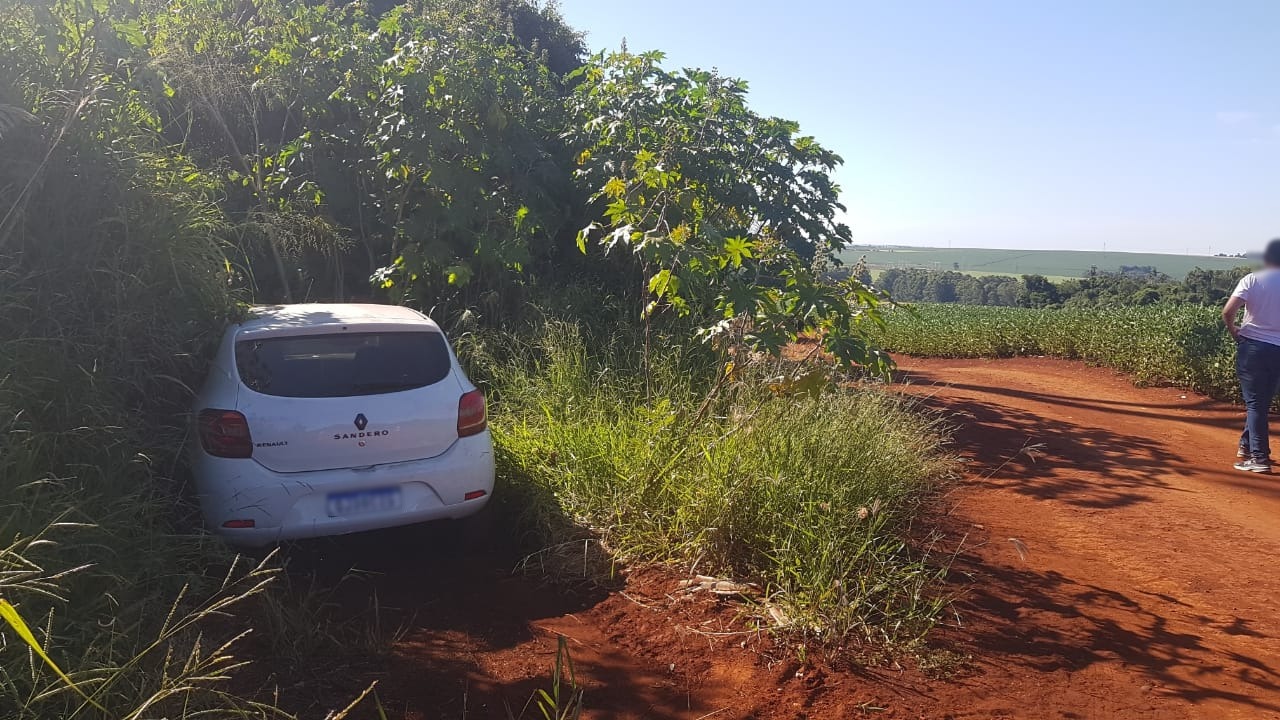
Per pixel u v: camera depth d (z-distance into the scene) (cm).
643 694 303
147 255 437
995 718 287
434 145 728
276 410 379
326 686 297
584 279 852
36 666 249
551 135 912
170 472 395
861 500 446
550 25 1797
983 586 405
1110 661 330
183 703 256
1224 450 744
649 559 418
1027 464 663
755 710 293
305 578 396
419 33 795
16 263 393
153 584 329
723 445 458
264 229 665
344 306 491
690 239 524
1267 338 636
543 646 338
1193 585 412
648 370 582
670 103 852
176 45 707
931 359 1669
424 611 367
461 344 679
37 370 359
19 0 523
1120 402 1041
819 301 432
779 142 913
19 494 299
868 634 339
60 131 433
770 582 381
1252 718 289
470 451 417
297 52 771
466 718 282
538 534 448
